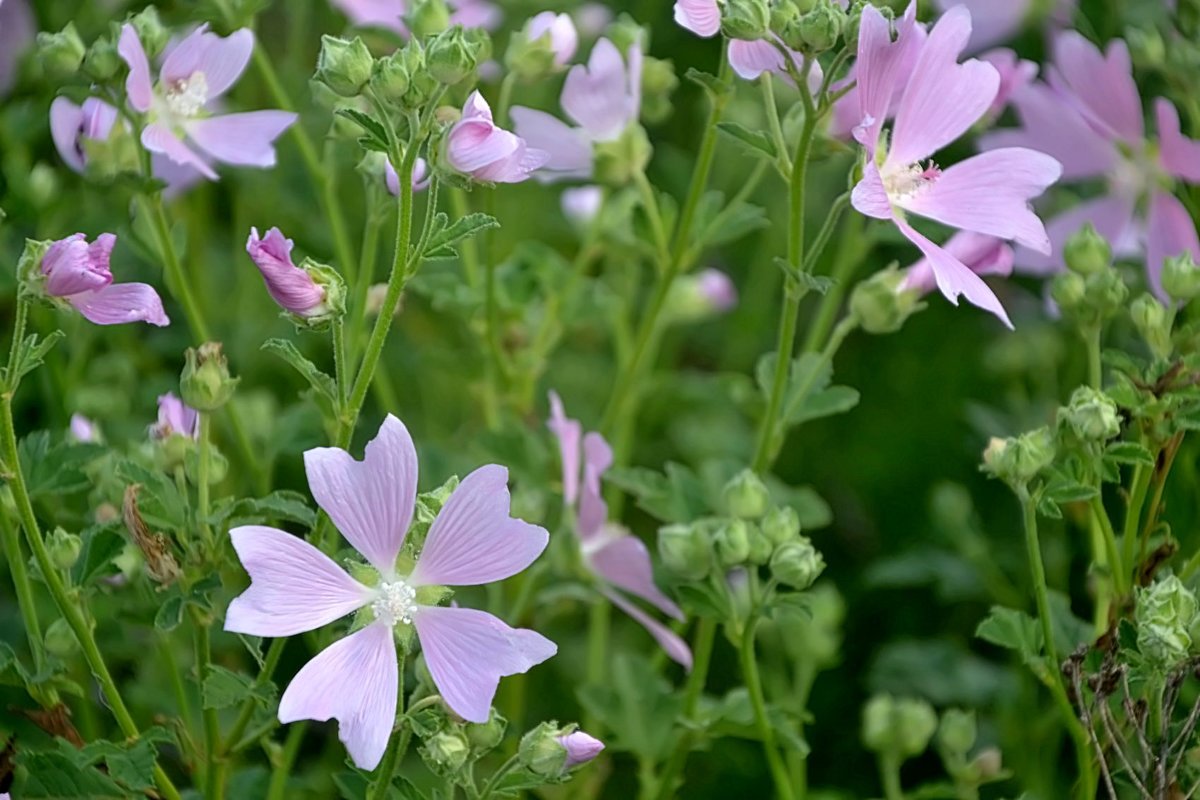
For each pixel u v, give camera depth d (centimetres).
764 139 91
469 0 106
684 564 92
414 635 85
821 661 105
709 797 108
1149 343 94
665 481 99
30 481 91
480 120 85
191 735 93
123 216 109
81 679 99
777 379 94
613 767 108
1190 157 99
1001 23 110
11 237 108
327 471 84
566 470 97
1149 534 92
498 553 84
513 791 85
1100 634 92
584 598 98
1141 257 106
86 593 88
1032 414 112
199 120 97
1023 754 103
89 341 110
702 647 95
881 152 92
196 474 90
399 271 85
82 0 111
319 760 105
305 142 102
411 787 86
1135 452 89
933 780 108
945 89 91
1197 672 90
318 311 85
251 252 84
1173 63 101
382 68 84
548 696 109
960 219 91
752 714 95
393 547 85
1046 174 91
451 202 107
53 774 87
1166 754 87
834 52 94
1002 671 107
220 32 100
